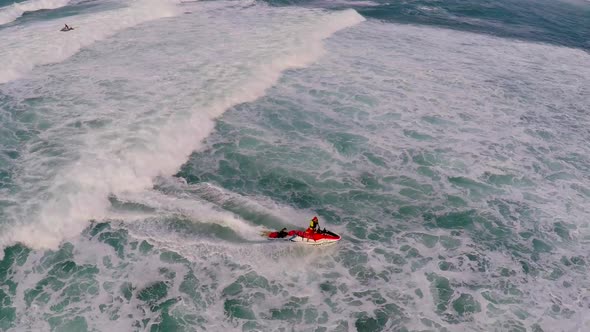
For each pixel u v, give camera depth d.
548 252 15.93
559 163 21.03
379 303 13.68
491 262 15.39
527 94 28.12
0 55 28.50
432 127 23.38
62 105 23.00
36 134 20.39
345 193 18.45
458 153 21.30
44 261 14.41
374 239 16.14
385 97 26.23
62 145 19.50
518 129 23.80
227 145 21.14
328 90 26.75
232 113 23.72
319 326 12.88
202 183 18.47
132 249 14.99
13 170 17.86
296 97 25.78
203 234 15.73
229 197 17.64
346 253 15.44
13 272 13.97
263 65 28.34
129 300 13.30
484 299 13.98
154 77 26.38
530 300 14.03
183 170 19.33
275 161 20.17
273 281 14.23
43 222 15.38
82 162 18.22
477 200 18.31
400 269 14.91
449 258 15.46
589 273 15.12
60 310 12.88
